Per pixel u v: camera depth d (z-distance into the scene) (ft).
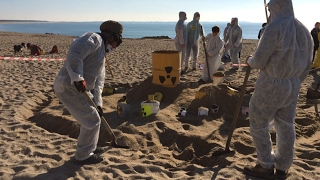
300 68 11.14
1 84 29.07
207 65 28.14
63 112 20.59
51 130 18.78
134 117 19.43
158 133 17.21
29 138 16.70
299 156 14.61
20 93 25.61
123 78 32.65
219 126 18.06
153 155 14.93
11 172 12.97
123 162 13.94
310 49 11.47
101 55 12.66
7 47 66.95
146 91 23.12
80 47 11.75
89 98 12.53
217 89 20.98
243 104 20.85
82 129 13.09
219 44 28.12
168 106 21.33
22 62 43.68
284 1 10.89
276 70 10.97
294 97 11.43
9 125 18.33
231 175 12.51
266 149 11.94
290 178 12.32
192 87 24.86
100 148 14.96
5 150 15.01
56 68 38.99
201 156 15.62
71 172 12.92
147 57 51.29
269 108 11.48
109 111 20.65
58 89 12.48
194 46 36.11
